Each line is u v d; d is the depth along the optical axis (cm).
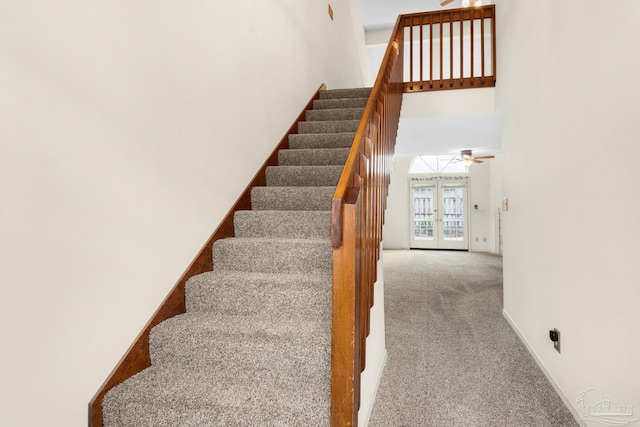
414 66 811
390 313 414
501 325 365
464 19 435
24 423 116
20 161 114
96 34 142
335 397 141
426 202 1110
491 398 228
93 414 139
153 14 175
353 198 144
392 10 713
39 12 120
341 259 141
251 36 283
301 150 326
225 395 147
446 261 849
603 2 171
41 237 121
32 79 118
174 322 180
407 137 556
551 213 240
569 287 213
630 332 154
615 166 163
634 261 150
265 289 191
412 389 240
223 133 241
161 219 180
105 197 146
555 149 231
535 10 267
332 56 521
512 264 350
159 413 141
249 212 250
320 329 173
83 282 136
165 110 183
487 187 1048
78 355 134
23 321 115
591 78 184
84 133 137
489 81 418
